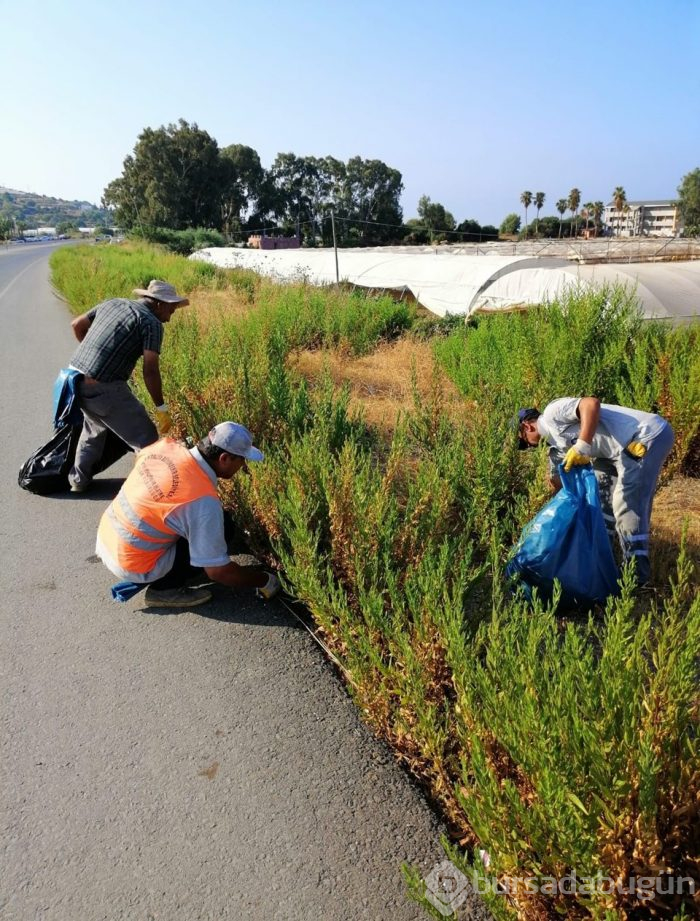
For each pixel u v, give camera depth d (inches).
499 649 98.0
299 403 234.1
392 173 4557.1
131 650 144.6
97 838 100.8
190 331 324.2
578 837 76.4
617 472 160.9
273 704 128.6
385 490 165.3
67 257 1261.1
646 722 85.2
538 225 5019.7
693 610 92.0
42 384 386.9
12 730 122.0
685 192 4431.6
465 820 100.7
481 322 382.6
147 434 215.3
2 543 193.8
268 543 177.8
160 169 3560.5
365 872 95.5
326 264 1136.8
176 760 115.3
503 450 197.8
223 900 91.7
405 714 113.9
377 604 120.7
